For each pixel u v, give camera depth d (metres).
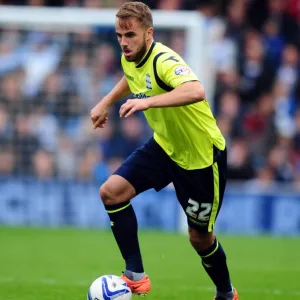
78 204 47.78
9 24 49.41
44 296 24.55
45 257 35.22
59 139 49.31
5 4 57.59
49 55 49.66
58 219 47.78
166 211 47.56
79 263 33.44
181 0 58.50
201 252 21.62
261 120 53.44
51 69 49.56
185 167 20.72
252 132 53.19
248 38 57.53
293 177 51.81
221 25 58.03
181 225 47.44
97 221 47.81
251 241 43.25
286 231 48.06
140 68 20.05
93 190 47.75
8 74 49.38
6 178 47.75
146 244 40.66
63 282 27.84
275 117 54.12
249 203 48.06
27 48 49.59
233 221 48.09
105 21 48.72
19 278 28.78
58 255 35.94
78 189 47.72
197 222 21.12
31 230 45.31
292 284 28.41
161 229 47.50
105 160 49.00
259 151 52.31
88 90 49.50
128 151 49.00
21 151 49.31
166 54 19.59
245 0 58.84
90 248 38.69
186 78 18.73
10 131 49.19
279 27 58.81
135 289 20.81
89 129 49.19
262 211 48.09
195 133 20.41
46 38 49.69
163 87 19.61
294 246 41.47
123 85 22.31
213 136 20.61
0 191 47.62
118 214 20.94
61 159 49.28
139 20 19.56
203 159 20.58
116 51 49.75
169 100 18.47
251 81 56.16
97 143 49.12
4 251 37.00
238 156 50.38
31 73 49.53
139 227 47.62
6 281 27.92
